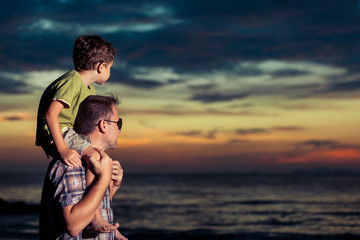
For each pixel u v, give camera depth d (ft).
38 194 187.52
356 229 65.62
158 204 131.95
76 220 6.02
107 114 6.98
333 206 123.54
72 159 6.50
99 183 6.26
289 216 91.76
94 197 6.15
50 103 7.22
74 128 7.09
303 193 208.64
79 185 6.39
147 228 64.90
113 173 7.23
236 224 74.18
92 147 6.85
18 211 75.05
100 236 6.85
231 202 143.23
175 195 192.85
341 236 48.80
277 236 50.47
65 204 6.09
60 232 6.37
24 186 295.48
